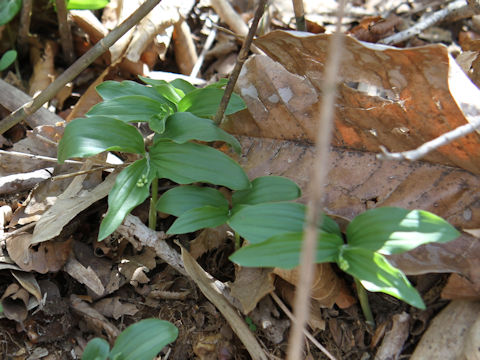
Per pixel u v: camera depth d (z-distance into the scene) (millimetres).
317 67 250
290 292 250
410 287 187
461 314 230
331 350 246
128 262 273
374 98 240
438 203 242
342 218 251
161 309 264
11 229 275
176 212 241
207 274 251
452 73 215
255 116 284
